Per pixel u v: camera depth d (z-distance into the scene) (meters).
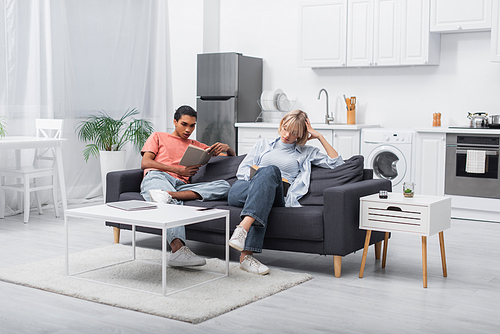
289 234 3.03
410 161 5.15
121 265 3.16
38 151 5.18
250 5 6.55
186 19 6.59
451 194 5.00
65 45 5.49
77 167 5.75
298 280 2.89
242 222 2.92
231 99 6.08
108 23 5.98
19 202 5.03
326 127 5.52
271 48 6.48
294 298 2.63
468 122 5.45
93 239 3.94
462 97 5.46
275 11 6.42
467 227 4.57
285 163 3.44
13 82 4.90
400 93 5.77
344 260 3.42
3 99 4.83
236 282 2.83
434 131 5.00
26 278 2.87
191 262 3.01
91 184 5.93
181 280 2.86
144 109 6.49
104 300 2.52
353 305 2.53
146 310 2.40
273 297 2.64
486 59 5.32
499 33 4.89
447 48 5.48
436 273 3.13
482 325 2.30
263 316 2.37
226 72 6.11
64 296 2.62
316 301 2.59
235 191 3.27
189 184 3.65
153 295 2.60
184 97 6.69
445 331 2.23
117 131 5.71
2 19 4.80
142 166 3.72
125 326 2.24
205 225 3.25
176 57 6.70
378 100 5.89
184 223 2.59
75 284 2.77
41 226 4.39
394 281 2.95
